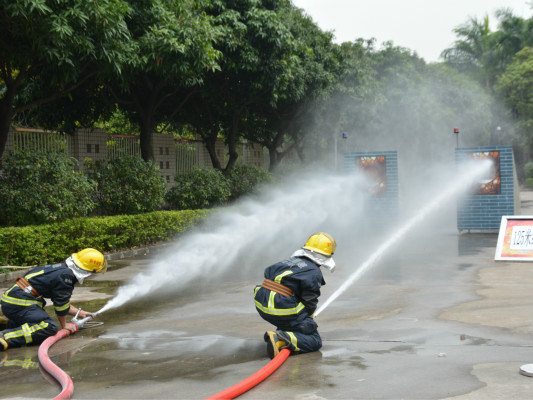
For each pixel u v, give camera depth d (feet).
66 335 20.75
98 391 14.70
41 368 17.07
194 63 46.88
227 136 92.12
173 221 55.52
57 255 39.83
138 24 45.06
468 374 15.17
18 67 46.78
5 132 42.86
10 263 36.19
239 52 59.88
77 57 41.14
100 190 51.13
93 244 43.98
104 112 64.75
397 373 15.44
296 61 64.69
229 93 70.33
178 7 47.34
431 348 17.87
